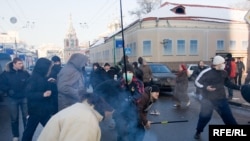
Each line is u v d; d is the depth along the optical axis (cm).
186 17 3184
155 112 821
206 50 3170
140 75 738
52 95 492
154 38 3005
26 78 563
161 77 1257
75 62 440
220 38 3231
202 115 550
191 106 977
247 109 885
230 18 3478
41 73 467
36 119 464
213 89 531
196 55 3125
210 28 3183
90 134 207
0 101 763
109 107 235
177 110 898
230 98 1029
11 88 547
